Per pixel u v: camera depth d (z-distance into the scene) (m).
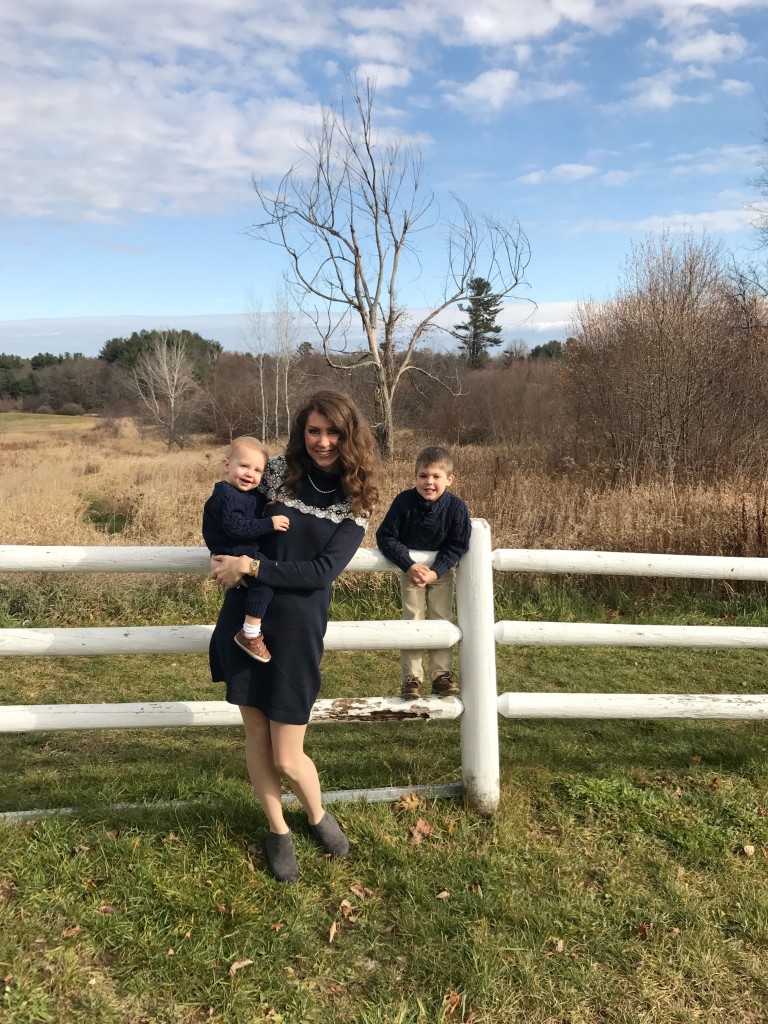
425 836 2.80
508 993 2.07
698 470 11.97
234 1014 1.98
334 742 3.86
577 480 10.83
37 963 2.11
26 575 6.68
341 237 20.20
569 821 2.95
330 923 2.34
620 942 2.28
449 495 3.44
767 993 2.11
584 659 5.39
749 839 2.86
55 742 3.83
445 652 3.59
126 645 2.83
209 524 2.40
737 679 5.00
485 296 22.12
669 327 13.51
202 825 2.77
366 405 28.03
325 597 2.41
